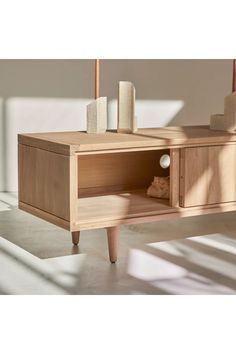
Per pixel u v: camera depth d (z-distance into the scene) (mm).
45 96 6078
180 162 4332
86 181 4668
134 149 4160
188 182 4340
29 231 4863
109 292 3777
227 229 4938
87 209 4277
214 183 4430
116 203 4426
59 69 6074
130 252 4410
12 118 6059
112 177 4758
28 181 4375
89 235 4812
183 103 6383
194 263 4211
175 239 4688
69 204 4023
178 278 3973
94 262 4230
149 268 4129
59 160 4078
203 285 3871
